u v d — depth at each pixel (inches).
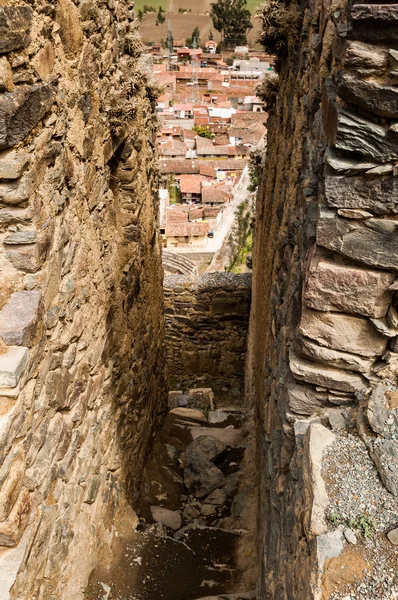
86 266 169.9
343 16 114.9
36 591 137.3
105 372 201.5
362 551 95.0
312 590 92.6
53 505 146.9
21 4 111.5
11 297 123.3
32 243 122.0
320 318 121.8
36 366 127.3
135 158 228.2
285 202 201.5
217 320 462.3
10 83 107.1
